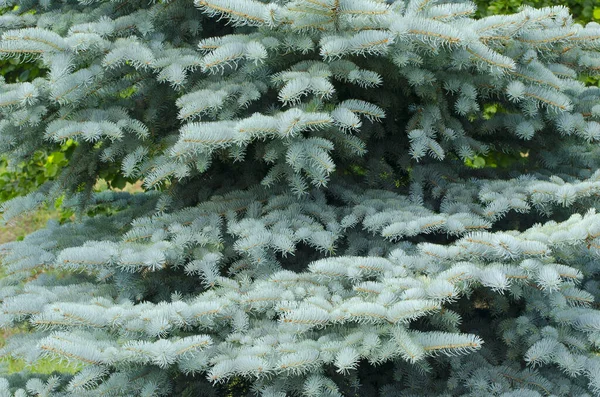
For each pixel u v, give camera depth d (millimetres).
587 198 2334
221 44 2197
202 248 2328
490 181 2646
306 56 2389
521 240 1870
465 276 1796
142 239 2350
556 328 2100
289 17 2111
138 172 2463
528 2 4320
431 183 2676
